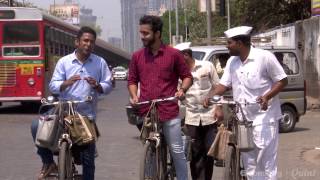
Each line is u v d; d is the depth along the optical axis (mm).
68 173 6688
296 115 15422
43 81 20609
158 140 6480
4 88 20625
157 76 6676
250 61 6582
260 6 38625
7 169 10016
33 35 20594
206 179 8156
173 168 6969
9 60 20609
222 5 19984
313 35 23562
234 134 6539
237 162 6551
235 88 6707
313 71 23734
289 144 12930
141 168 6242
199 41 16156
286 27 27953
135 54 6820
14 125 17234
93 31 7074
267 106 6496
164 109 6660
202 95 8008
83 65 7074
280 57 15305
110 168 10086
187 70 6789
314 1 24000
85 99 6879
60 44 23578
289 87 15281
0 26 20594
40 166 10297
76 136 6730
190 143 7742
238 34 6508
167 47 6746
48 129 6652
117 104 26562
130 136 14531
